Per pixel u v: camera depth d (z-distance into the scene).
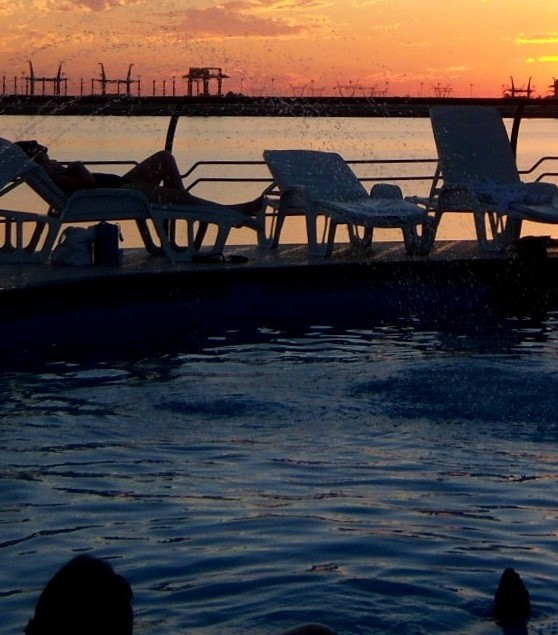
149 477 5.62
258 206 12.14
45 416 6.80
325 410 6.97
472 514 5.05
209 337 9.48
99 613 2.30
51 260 10.65
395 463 5.90
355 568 4.33
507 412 6.91
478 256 11.55
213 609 3.95
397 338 9.44
